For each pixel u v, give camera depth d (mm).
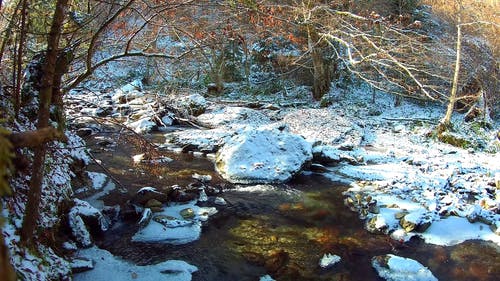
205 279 4863
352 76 19453
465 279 5031
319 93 17875
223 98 17953
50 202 5043
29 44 6863
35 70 6047
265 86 19469
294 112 14711
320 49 16578
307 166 8977
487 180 8180
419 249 5734
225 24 9953
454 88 11961
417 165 9406
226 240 5832
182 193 7148
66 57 5656
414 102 17797
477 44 14312
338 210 6941
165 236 5816
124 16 7156
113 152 9625
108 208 6359
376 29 13992
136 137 8305
